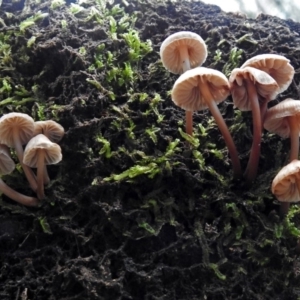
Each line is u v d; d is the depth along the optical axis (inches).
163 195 3.7
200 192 3.8
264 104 3.8
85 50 4.4
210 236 3.6
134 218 3.6
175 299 3.3
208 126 4.1
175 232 3.6
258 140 3.7
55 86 4.3
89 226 3.6
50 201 3.6
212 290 3.4
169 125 4.1
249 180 3.8
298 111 3.5
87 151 3.8
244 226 3.6
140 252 3.5
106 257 3.4
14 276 3.4
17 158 3.9
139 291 3.4
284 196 3.6
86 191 3.7
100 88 4.1
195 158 3.8
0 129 3.5
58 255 3.5
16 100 4.2
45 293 3.3
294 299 3.4
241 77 3.7
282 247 3.5
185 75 3.5
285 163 4.0
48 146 3.3
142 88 4.4
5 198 3.8
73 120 4.0
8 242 3.6
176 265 3.5
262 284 3.5
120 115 4.0
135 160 3.9
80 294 3.2
